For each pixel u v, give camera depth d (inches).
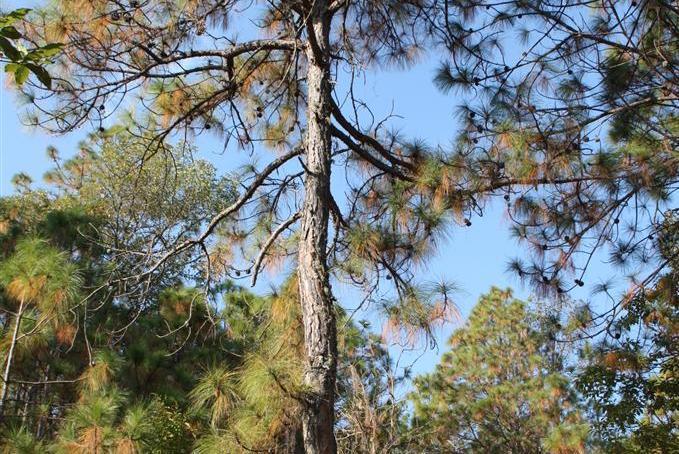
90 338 335.3
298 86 297.0
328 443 182.9
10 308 286.2
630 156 252.8
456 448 649.0
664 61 238.7
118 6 246.5
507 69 265.4
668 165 248.1
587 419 625.0
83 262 323.9
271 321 235.0
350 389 342.3
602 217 263.1
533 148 248.5
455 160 238.1
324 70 252.4
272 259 273.7
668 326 325.1
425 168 236.2
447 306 213.6
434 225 221.8
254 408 175.5
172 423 300.2
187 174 685.9
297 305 229.3
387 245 222.5
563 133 248.5
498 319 750.5
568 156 246.8
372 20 296.0
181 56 256.8
